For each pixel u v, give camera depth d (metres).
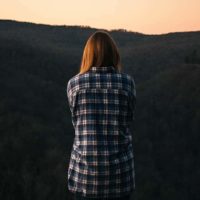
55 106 66.56
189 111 68.81
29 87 71.56
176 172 55.06
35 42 135.25
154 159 56.97
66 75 87.38
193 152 59.22
